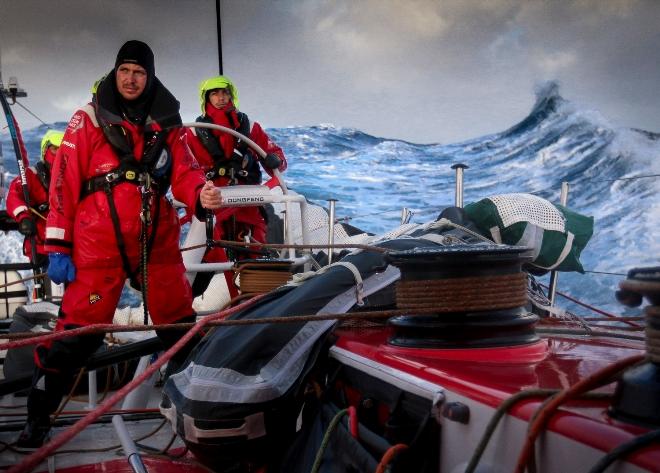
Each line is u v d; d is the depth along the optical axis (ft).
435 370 4.66
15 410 12.00
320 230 17.29
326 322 6.76
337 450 5.34
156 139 9.46
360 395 5.74
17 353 13.16
